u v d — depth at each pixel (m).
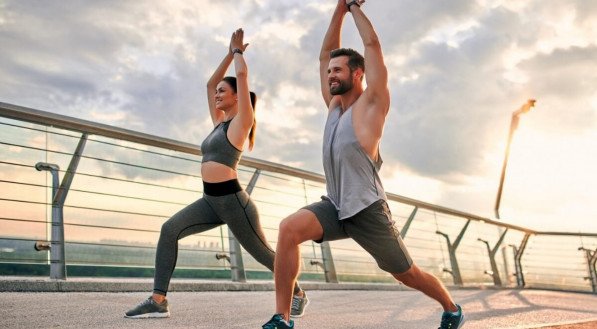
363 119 2.31
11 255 3.85
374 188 2.32
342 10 2.69
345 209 2.28
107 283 4.14
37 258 3.97
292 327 2.25
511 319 3.93
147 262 4.73
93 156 4.46
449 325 2.55
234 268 5.32
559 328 3.37
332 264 6.53
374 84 2.30
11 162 3.95
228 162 3.28
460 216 9.17
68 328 2.47
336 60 2.47
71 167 4.25
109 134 4.37
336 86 2.45
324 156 2.44
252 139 3.61
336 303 4.51
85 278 4.23
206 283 4.86
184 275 4.93
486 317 3.96
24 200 3.99
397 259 2.36
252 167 5.70
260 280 5.64
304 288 5.80
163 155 5.00
